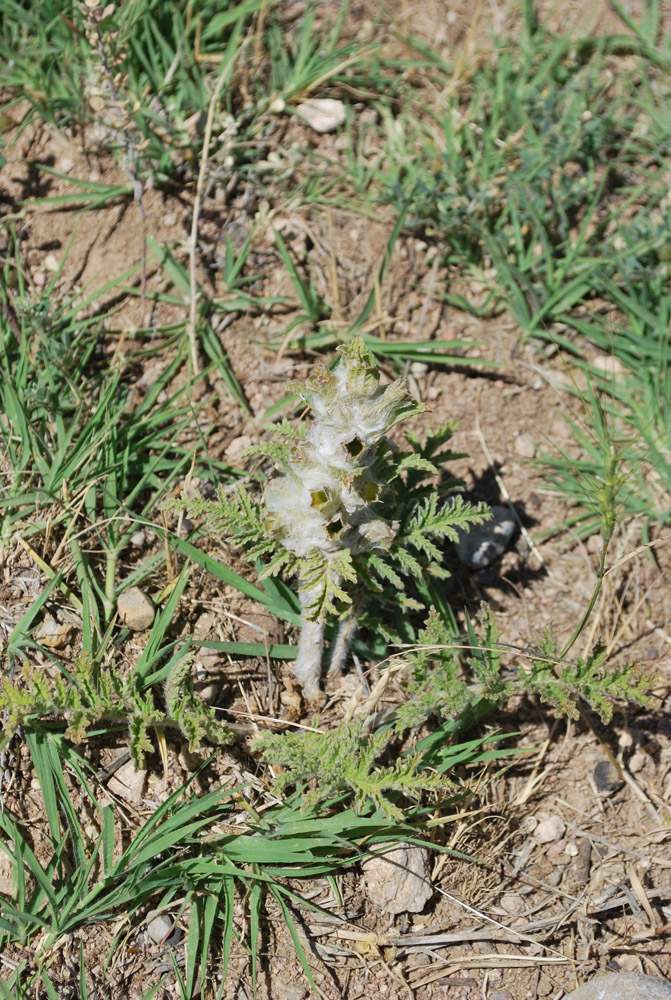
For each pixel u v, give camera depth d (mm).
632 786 1222
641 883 1195
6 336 1285
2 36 1398
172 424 1286
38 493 1217
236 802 1170
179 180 1373
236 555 1239
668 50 1479
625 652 1266
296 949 1122
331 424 1088
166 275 1338
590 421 1336
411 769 1124
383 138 1428
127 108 1302
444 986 1150
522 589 1283
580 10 1505
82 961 1104
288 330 1321
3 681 1107
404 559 1164
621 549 1294
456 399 1337
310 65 1420
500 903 1180
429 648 1152
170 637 1211
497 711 1237
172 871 1133
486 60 1466
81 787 1156
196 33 1404
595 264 1362
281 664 1225
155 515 1249
